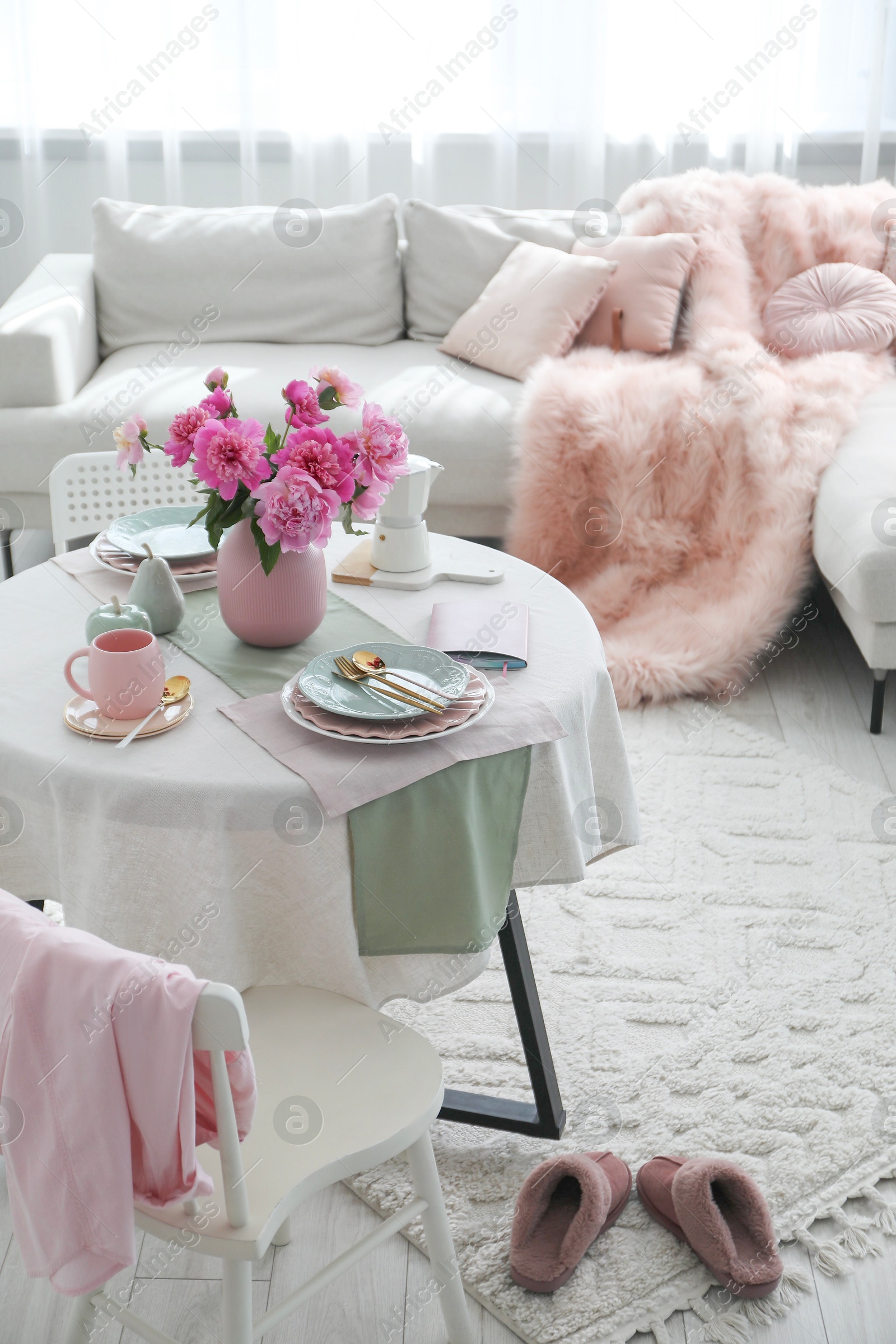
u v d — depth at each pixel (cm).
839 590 269
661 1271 141
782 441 285
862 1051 175
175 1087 89
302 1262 142
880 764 256
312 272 353
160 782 118
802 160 414
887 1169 156
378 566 172
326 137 412
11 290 436
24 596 161
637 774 250
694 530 296
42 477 305
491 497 310
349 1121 111
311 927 125
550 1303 137
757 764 255
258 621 145
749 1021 181
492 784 129
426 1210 124
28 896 137
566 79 406
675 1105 166
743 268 335
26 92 404
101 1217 93
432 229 355
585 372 305
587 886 214
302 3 392
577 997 186
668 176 409
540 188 425
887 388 310
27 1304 137
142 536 176
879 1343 134
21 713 131
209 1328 133
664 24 396
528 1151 158
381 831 123
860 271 329
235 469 133
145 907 122
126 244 346
